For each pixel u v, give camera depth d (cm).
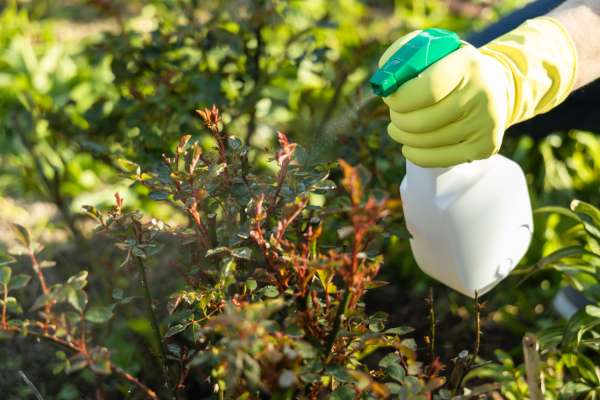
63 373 170
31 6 354
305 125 194
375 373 135
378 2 317
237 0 188
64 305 177
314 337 128
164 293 179
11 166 245
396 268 204
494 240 138
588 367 156
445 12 304
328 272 130
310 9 276
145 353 157
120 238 140
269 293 130
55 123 185
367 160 174
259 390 134
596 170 227
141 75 179
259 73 180
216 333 134
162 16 190
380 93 130
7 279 127
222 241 136
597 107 168
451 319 189
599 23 141
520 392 156
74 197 231
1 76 269
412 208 137
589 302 172
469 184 135
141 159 168
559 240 193
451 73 129
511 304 193
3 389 168
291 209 128
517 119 137
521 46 137
